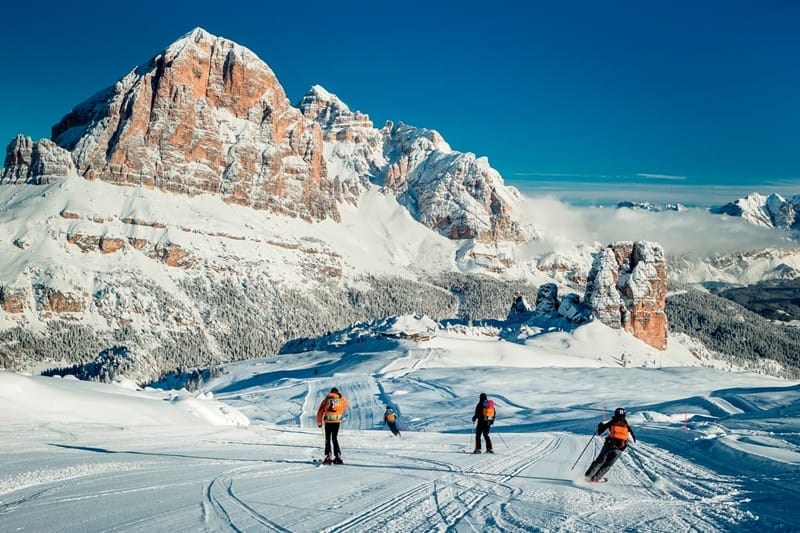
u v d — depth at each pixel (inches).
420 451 908.6
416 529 396.8
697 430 1112.8
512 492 549.3
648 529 406.6
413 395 3619.6
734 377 4544.8
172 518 397.1
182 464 642.8
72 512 402.9
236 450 816.9
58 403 1049.5
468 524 415.8
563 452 927.7
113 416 1097.4
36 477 518.6
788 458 723.4
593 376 4456.2
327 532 379.9
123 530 362.3
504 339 7544.3
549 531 397.7
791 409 1492.4
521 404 3080.7
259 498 474.9
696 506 488.1
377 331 7121.1
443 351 6186.0
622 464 749.3
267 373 6127.0
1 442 740.7
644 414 1766.7
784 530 403.2
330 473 633.0
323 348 7357.3
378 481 590.2
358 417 2829.7
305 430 1337.4
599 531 399.5
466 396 3494.1
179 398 1448.1
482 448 991.0
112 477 540.4
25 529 357.1
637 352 7362.2
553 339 7416.3
